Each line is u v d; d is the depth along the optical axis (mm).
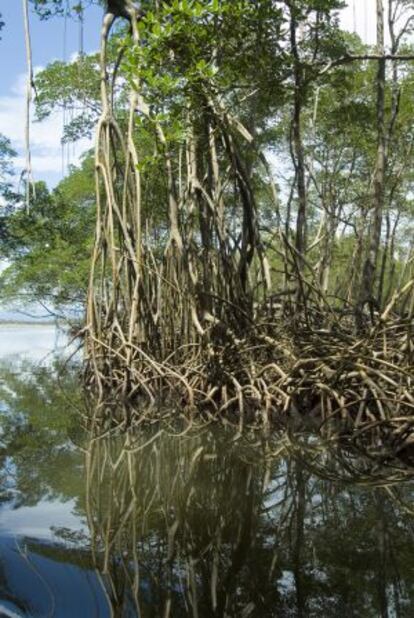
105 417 6926
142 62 6785
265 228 8711
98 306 8953
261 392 6711
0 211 19453
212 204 8016
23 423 6500
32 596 2373
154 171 9789
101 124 8320
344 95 13906
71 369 11891
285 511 3643
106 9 8523
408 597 2459
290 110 15438
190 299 7730
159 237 14031
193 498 3893
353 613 2322
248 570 2766
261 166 16094
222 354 7129
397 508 3689
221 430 6203
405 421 5129
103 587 2510
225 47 7238
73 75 15969
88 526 3293
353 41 15141
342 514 3578
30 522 3307
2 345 19922
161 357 8039
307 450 5309
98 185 8297
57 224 21172
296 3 8047
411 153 16016
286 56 7758
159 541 3111
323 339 6766
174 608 2330
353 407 6086
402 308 7047
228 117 8195
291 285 9391
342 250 21766
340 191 18875
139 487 4117
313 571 2752
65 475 4395
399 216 19156
